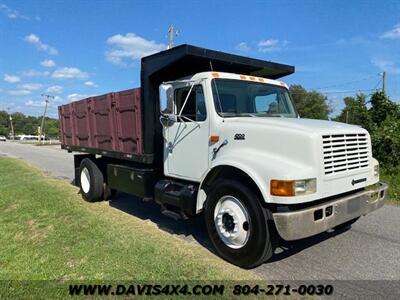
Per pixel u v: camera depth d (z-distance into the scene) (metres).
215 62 5.77
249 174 4.32
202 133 5.27
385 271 4.46
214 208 4.90
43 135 89.50
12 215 7.27
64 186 10.56
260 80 5.85
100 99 7.67
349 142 4.72
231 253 4.64
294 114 6.26
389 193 8.77
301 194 4.08
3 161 20.61
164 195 5.77
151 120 6.16
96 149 8.02
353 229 6.12
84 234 5.77
